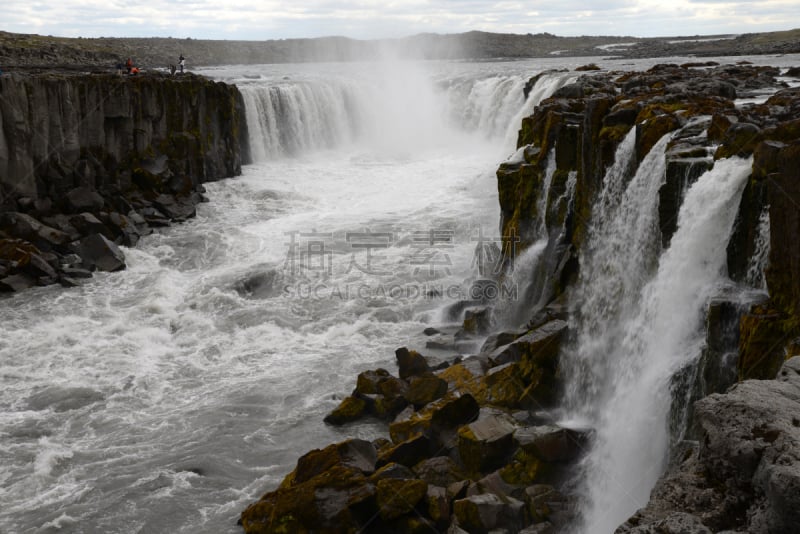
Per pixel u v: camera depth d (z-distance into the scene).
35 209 33.06
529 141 27.80
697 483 7.96
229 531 14.42
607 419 16.09
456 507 13.23
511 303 22.66
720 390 12.80
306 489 13.63
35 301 27.08
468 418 15.92
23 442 17.97
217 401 19.58
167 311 25.89
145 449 17.50
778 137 13.98
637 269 17.45
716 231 14.00
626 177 18.81
